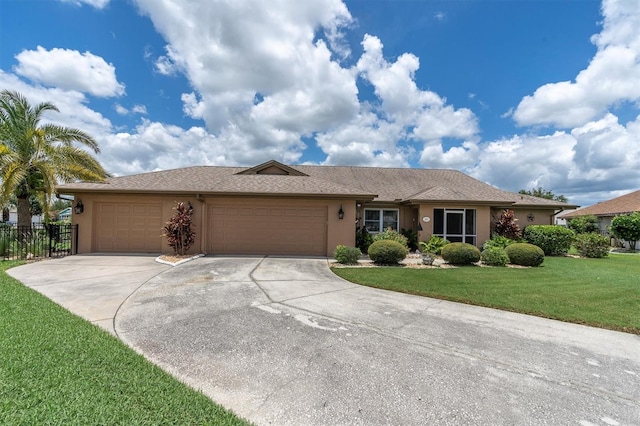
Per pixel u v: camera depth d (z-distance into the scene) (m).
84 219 13.23
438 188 16.94
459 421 2.74
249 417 2.71
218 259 12.20
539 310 6.21
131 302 6.18
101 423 2.46
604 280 9.18
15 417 2.46
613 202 28.44
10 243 11.70
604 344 4.61
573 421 2.79
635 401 3.14
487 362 3.93
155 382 3.15
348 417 2.75
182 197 13.45
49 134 13.96
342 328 4.98
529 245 11.90
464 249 11.56
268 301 6.40
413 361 3.89
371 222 17.17
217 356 3.89
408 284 8.34
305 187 14.20
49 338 4.05
